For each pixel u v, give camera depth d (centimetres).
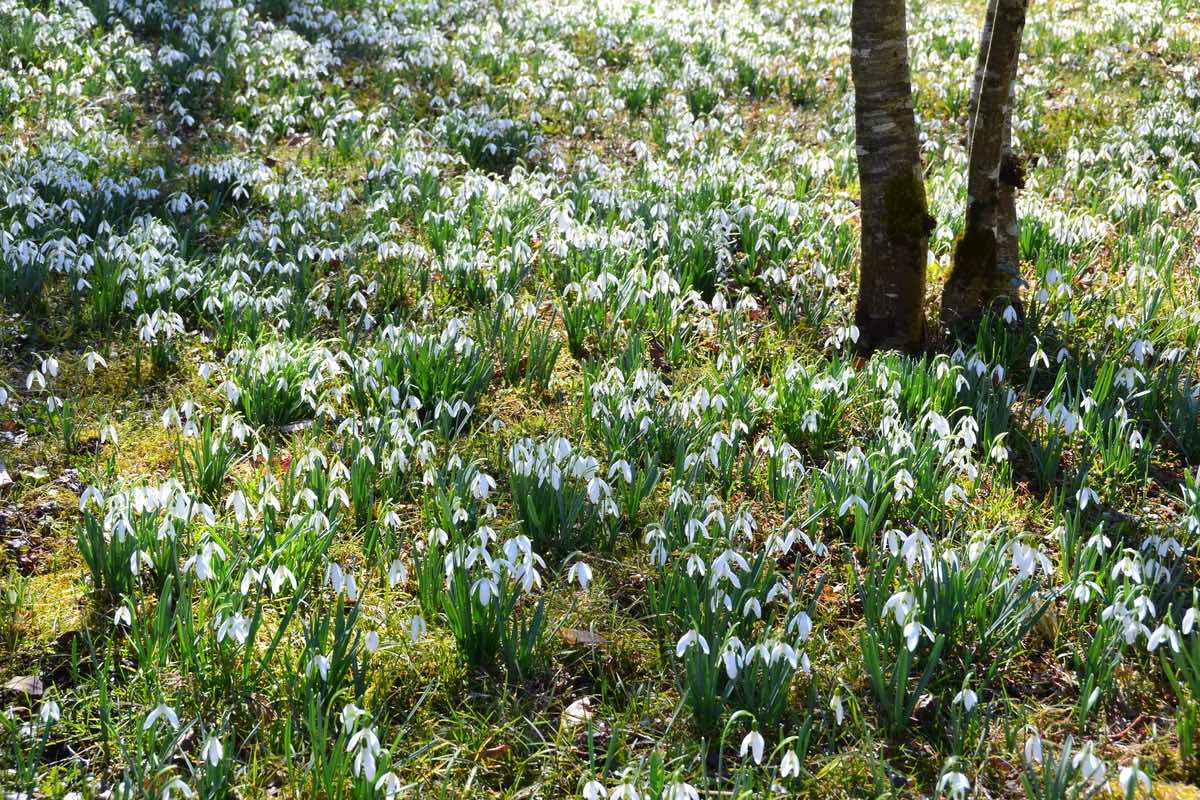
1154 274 605
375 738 271
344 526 412
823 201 764
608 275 567
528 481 403
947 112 974
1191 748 307
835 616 376
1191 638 348
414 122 917
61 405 462
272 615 365
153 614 351
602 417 466
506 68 1064
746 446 479
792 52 1173
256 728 301
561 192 687
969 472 430
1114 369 507
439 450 459
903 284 550
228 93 933
